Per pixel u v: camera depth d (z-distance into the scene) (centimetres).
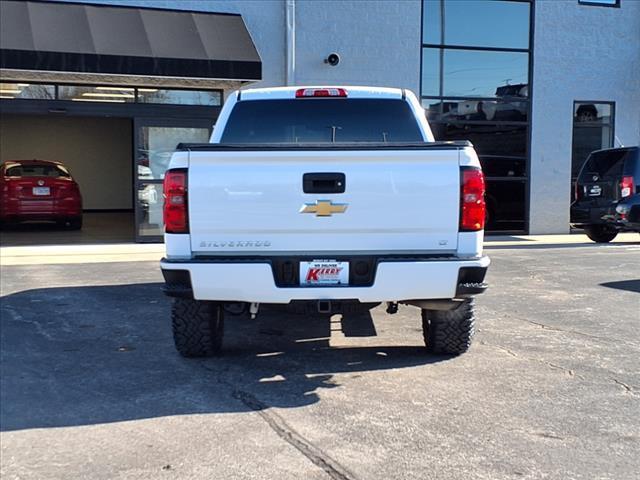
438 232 476
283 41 1409
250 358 561
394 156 469
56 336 630
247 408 444
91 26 1203
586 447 381
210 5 1348
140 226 1314
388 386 486
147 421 423
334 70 1452
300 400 458
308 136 628
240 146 468
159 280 928
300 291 469
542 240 1477
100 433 404
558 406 446
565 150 1634
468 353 571
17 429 411
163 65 1186
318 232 474
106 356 565
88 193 2344
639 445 384
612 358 557
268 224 472
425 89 1543
